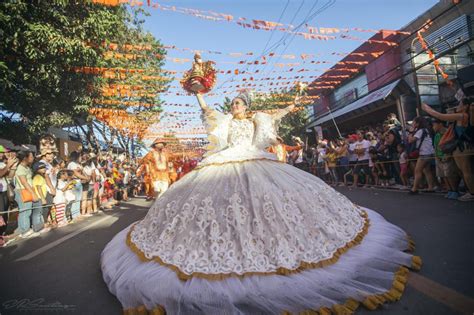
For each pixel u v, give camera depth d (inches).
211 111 122.6
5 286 106.3
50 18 289.9
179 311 71.9
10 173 227.8
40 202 224.5
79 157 308.0
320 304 71.1
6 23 255.1
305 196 96.6
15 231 222.8
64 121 510.6
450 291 77.5
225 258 82.0
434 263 95.4
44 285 105.0
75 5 300.5
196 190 97.9
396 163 315.6
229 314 69.4
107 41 328.5
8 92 318.7
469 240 113.7
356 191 318.0
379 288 78.0
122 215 284.0
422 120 257.9
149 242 95.8
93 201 322.0
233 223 87.4
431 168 256.1
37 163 238.4
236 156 109.9
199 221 88.9
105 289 96.7
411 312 70.4
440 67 463.2
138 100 605.9
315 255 84.6
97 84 386.9
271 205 90.0
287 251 83.2
